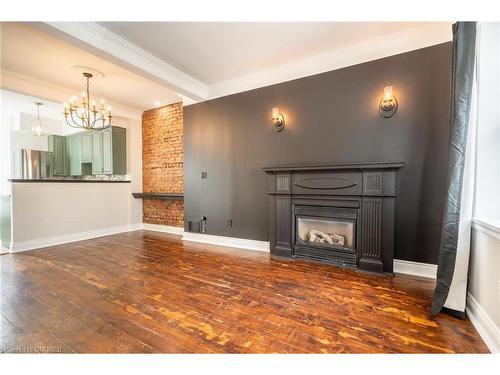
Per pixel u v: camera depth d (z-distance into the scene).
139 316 1.82
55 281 2.47
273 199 3.35
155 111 5.22
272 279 2.50
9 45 2.70
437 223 2.48
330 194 2.91
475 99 1.71
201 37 2.63
